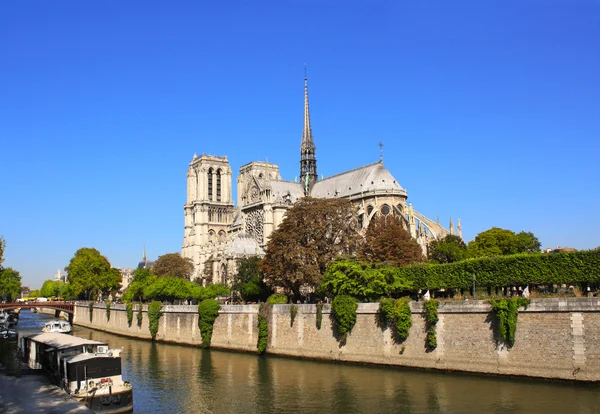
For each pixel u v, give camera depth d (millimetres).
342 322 80875
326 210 110500
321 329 85125
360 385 66375
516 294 79438
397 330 75312
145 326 128750
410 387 63875
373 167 173500
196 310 111125
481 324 67625
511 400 56094
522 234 139625
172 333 117625
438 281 79438
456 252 132750
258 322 95312
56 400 56219
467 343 68562
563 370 61156
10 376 70438
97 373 59312
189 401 62844
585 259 66875
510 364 64812
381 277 82000
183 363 87750
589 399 55000
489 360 66438
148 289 140875
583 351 60250
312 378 71750
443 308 70812
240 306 100000
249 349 96625
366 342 78938
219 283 161375
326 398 61812
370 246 116125
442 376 68250
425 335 72562
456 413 53500
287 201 188500
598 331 59562
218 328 104500
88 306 172625
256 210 192750
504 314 65125
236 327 100312
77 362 58875
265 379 72750
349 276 83938
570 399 55250
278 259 107188
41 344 73438
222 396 64688
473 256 130375
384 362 76312
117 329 145250
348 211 117312
